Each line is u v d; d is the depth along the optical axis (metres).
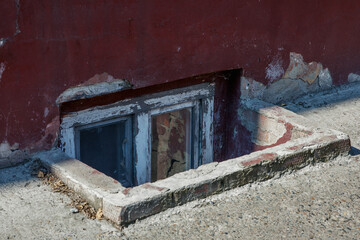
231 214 3.37
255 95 5.11
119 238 3.06
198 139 5.12
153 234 3.13
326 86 5.65
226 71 5.02
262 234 3.20
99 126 4.48
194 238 3.12
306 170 3.95
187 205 3.38
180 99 4.81
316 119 4.98
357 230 3.28
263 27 4.91
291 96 5.43
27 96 3.74
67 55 3.84
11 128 3.73
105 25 3.96
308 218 3.38
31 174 3.71
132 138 4.70
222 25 4.63
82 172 3.57
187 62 4.54
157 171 5.11
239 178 3.61
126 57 4.16
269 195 3.60
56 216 3.24
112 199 3.18
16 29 3.54
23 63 3.65
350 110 5.19
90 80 4.03
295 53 5.25
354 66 5.80
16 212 3.28
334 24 5.42
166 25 4.30
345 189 3.72
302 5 5.11
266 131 4.77
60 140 4.16
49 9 3.66
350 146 4.18
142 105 4.58
